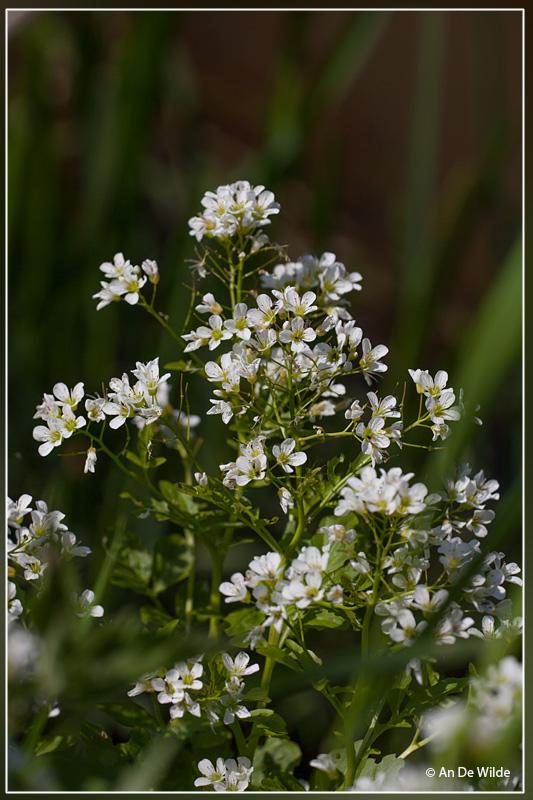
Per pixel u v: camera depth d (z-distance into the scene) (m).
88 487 1.15
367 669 0.95
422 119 1.22
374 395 1.01
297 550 1.03
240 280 1.05
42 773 0.98
